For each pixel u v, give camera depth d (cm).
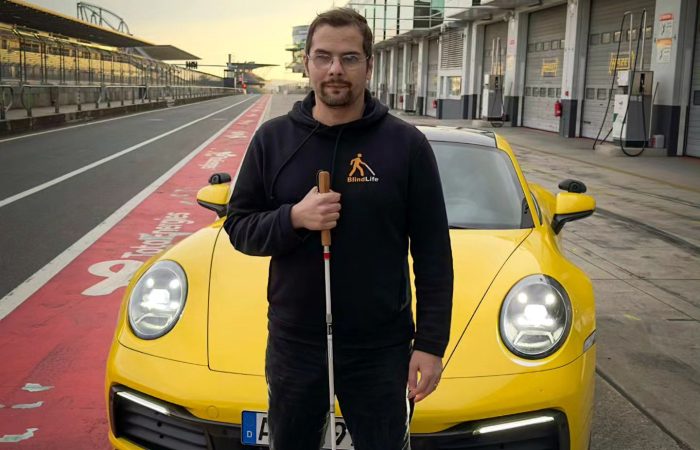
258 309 255
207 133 1975
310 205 163
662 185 1059
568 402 227
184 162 1272
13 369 358
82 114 2466
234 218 182
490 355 233
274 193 177
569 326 245
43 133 1839
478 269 275
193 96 5391
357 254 170
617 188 1024
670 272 564
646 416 317
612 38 1798
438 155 367
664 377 360
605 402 331
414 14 3706
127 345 248
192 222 740
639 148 1491
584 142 1830
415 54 4097
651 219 784
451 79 3312
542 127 2305
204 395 225
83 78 2702
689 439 296
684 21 1432
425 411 218
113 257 586
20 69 2077
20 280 515
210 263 282
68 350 385
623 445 291
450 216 330
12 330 414
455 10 2728
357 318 172
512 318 246
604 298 492
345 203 169
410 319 182
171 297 261
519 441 225
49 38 2345
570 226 745
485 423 221
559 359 234
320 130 172
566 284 267
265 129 182
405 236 179
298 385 177
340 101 169
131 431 243
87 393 333
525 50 2433
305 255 172
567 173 1192
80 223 720
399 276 176
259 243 171
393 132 173
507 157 374
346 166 170
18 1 2222
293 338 176
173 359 238
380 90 5275
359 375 175
